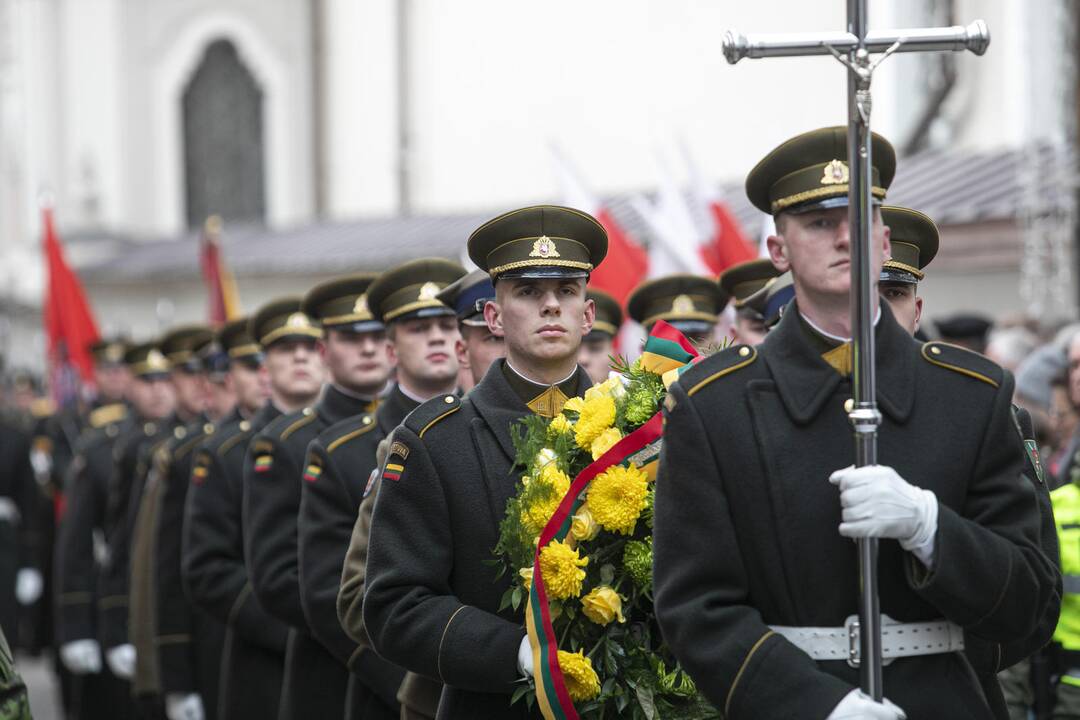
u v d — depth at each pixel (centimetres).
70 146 5378
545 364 784
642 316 1298
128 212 5344
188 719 1380
